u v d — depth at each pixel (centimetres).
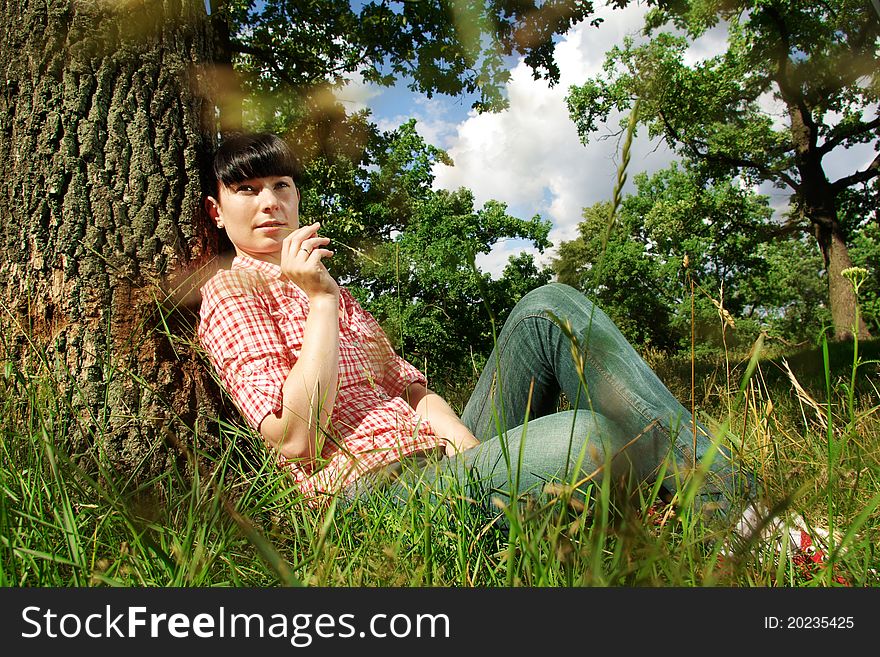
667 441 156
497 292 966
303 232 182
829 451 118
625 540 95
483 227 1303
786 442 169
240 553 136
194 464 136
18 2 204
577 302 194
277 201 208
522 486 149
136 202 208
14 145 202
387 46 667
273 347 184
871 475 151
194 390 204
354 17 660
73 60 204
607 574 110
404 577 115
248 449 199
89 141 204
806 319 3138
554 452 148
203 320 194
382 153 820
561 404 312
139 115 211
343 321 214
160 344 201
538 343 199
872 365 596
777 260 3212
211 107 232
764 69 1961
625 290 2816
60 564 122
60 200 200
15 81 203
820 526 138
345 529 134
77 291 198
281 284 200
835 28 1786
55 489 136
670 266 2656
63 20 204
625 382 169
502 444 107
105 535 131
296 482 157
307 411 170
